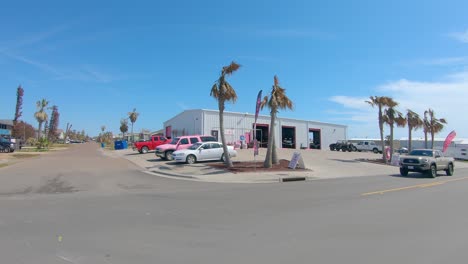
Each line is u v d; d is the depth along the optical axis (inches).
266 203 387.5
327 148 2202.3
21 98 2647.6
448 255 208.4
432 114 1771.7
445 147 1469.0
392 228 274.2
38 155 1405.0
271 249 216.2
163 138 1411.2
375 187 563.2
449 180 721.6
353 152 1855.3
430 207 373.1
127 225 276.5
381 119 1291.8
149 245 222.1
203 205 371.9
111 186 542.0
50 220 293.3
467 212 345.4
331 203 391.2
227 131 1572.3
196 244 225.1
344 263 192.9
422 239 243.3
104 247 217.2
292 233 255.4
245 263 190.4
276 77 854.5
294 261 194.7
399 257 204.1
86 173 718.5
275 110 856.9
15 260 191.9
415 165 804.0
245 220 297.9
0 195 443.2
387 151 1299.2
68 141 5418.3
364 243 231.9
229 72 797.2
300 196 445.7
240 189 520.1
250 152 1330.0
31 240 231.6
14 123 2623.0
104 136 4795.8
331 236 248.4
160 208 351.9
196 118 1523.1
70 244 223.1
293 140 1951.3
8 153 1560.0
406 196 456.4
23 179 609.6
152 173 755.4
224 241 232.7
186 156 907.4
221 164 884.0
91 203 381.1
